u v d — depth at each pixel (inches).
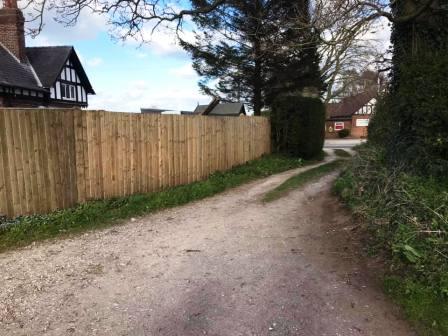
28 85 677.9
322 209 297.6
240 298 152.9
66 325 134.9
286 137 646.5
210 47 702.5
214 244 219.8
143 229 250.1
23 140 249.8
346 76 1045.2
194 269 182.9
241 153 523.8
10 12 700.0
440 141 217.0
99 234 238.4
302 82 719.1
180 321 136.8
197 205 321.1
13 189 245.6
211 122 439.5
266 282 167.2
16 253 205.5
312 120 666.2
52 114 265.6
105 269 183.3
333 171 507.8
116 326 134.0
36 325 134.9
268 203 326.0
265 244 218.8
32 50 810.8
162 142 359.6
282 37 584.4
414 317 135.2
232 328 132.0
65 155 275.3
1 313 142.7
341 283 164.4
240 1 609.0
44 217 254.7
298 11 475.2
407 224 183.2
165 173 365.4
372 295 153.2
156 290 160.9
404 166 236.5
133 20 401.4
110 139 307.7
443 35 263.0
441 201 184.9
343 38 305.3
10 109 242.4
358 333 128.2
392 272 167.5
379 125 392.8
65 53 804.6
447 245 159.6
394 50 305.6
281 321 135.9
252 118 561.6
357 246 204.1
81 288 163.2
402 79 247.8
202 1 625.9
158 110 719.7
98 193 300.8
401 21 272.8
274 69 692.7
